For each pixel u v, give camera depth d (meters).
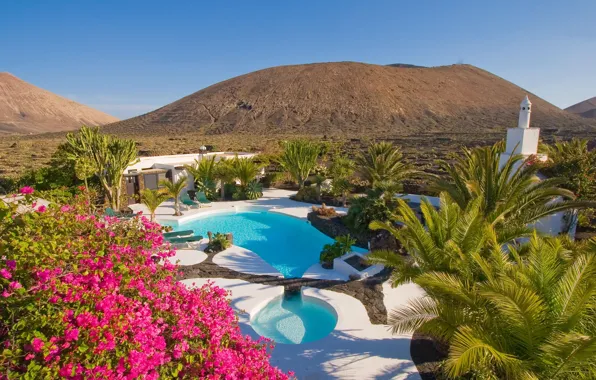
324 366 7.35
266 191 25.58
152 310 4.54
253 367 4.72
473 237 7.46
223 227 18.08
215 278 11.41
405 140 62.97
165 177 22.59
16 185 19.53
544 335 5.02
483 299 5.93
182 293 5.15
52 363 3.23
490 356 5.60
